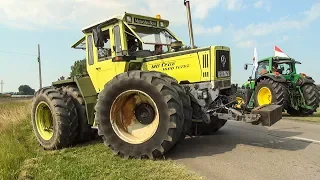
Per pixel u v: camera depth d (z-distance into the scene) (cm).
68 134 611
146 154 480
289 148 557
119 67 613
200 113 552
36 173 445
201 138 659
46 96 632
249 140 632
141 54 625
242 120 520
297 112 1209
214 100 546
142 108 512
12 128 856
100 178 407
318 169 434
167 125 466
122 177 402
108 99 516
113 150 507
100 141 651
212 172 425
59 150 601
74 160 499
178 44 661
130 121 522
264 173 420
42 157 526
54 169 452
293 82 1173
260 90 1166
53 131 618
